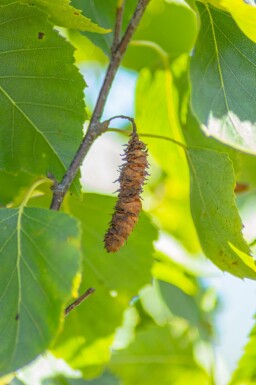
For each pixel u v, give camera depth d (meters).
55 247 0.41
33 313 0.40
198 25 0.46
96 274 0.51
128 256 0.51
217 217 0.45
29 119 0.45
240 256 0.45
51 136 0.45
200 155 0.46
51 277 0.40
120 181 0.44
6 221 0.41
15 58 0.44
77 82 0.45
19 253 0.41
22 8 0.44
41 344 0.40
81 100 0.45
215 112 0.46
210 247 0.46
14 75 0.45
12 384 0.51
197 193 0.46
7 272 0.41
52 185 0.44
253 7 0.42
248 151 0.45
